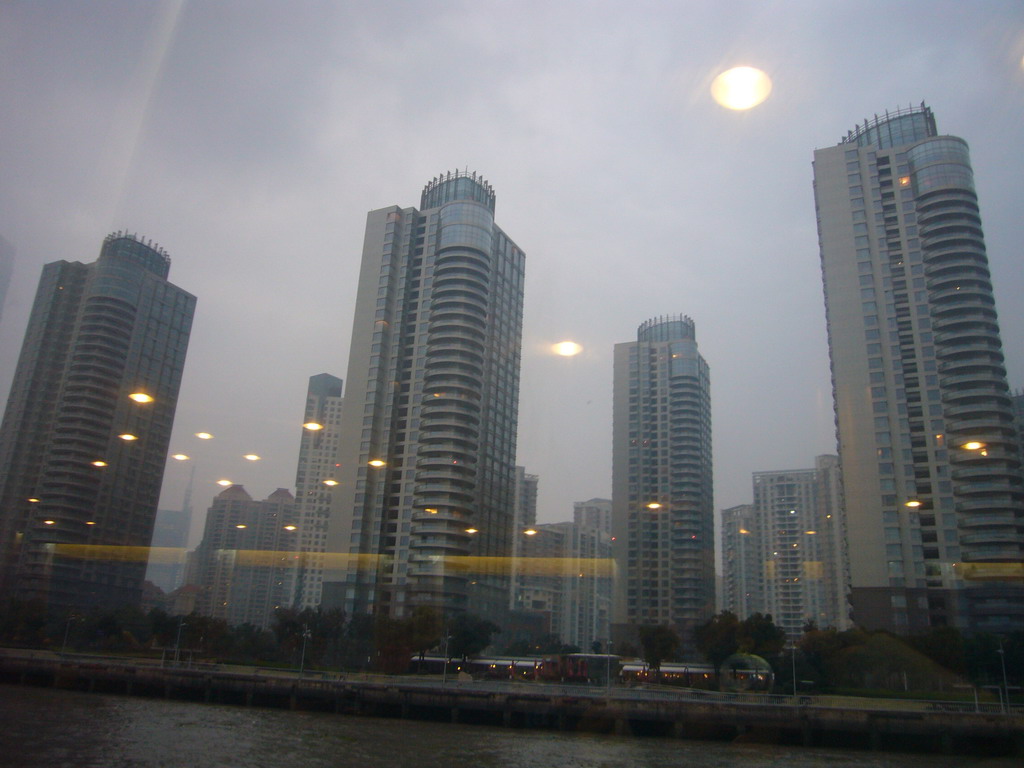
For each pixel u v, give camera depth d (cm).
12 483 11238
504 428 11581
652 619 10575
